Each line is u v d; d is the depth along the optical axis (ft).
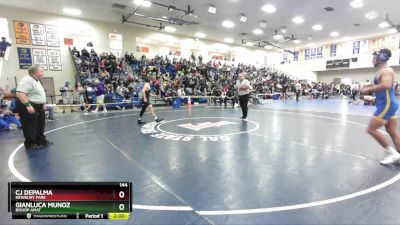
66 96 42.78
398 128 20.84
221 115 32.50
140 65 56.39
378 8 45.68
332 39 77.61
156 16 50.85
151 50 73.82
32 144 15.75
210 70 67.92
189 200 8.51
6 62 43.16
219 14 48.93
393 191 9.05
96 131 21.43
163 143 16.87
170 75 58.90
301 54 95.66
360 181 10.02
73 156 13.88
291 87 78.13
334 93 83.82
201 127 23.17
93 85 42.93
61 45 50.24
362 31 65.41
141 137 18.85
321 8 45.50
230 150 14.98
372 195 8.76
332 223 7.04
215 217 7.41
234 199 8.56
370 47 75.92
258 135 19.42
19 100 15.23
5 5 43.60
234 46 83.82
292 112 35.78
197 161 12.85
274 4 43.34
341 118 29.04
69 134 20.18
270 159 13.15
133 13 47.37
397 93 73.92
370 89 11.89
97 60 51.19
